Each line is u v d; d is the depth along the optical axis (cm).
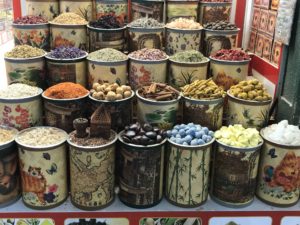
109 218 188
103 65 218
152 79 223
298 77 207
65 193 193
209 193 203
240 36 307
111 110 197
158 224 191
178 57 229
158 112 201
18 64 218
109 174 186
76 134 189
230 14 286
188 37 245
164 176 196
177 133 191
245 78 232
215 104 204
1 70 307
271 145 189
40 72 224
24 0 286
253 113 205
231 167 187
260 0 281
